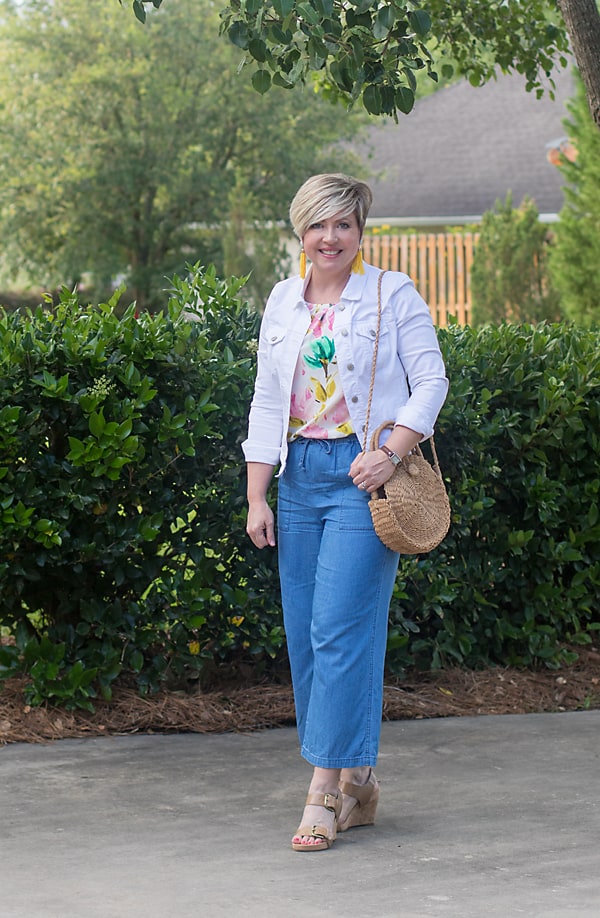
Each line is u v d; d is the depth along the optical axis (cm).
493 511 597
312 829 374
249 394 531
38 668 508
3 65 2205
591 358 588
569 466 605
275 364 394
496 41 761
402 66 471
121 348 508
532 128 2588
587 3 563
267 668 568
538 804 419
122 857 367
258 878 349
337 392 383
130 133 2128
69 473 500
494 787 439
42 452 518
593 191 1499
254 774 455
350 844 380
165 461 519
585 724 529
